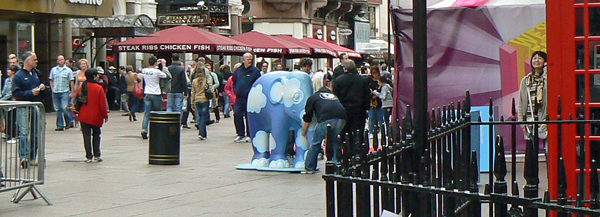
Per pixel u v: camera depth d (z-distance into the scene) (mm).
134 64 33562
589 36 6262
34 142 9297
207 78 18125
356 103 12633
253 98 12359
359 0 58438
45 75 27734
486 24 12898
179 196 9773
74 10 24734
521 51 12844
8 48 25578
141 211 8742
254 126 12438
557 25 6316
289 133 12312
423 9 4395
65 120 20359
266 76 12336
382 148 4406
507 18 12812
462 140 6293
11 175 9227
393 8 13242
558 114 6012
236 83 17156
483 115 10906
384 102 17859
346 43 60156
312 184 10781
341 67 16188
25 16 25172
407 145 4551
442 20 13016
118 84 30094
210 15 35688
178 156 13094
